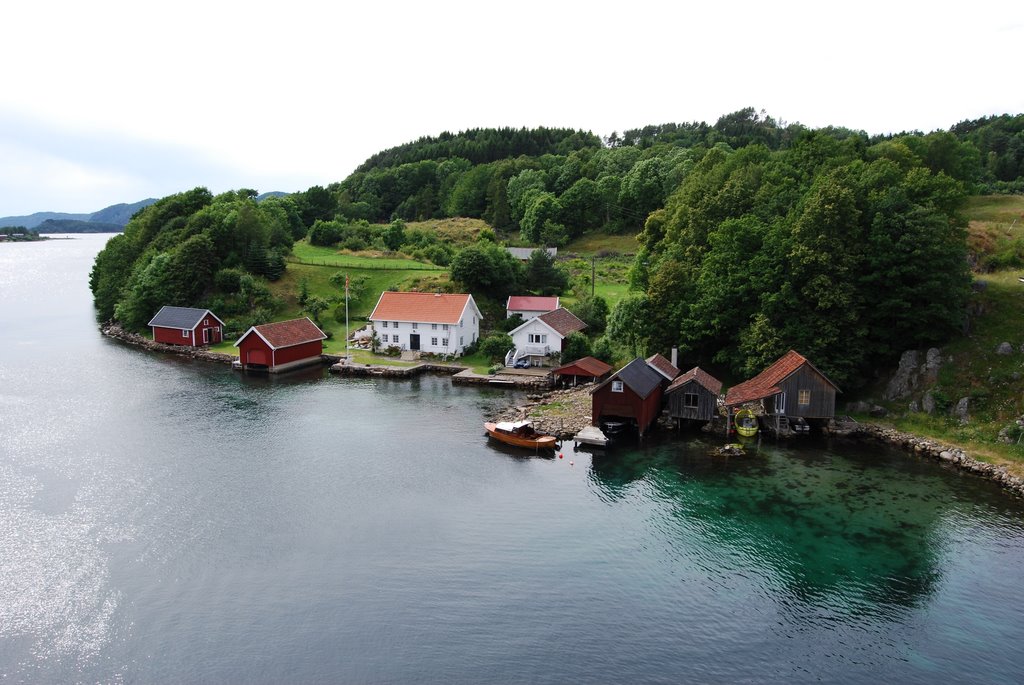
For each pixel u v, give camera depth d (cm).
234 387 6700
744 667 2544
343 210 17900
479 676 2466
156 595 2952
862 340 5362
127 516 3697
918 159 7181
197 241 9788
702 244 7119
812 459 4606
